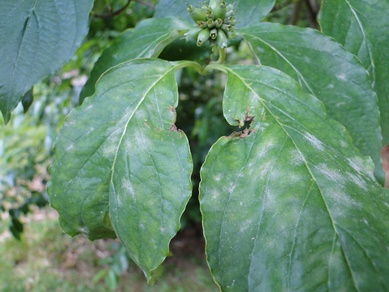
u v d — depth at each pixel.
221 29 0.18
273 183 0.13
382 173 0.17
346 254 0.12
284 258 0.12
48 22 0.16
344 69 0.18
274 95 0.15
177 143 0.14
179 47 0.20
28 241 0.77
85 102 0.15
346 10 0.19
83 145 0.15
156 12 0.20
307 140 0.14
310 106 0.15
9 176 0.43
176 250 0.73
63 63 0.16
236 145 0.14
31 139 0.44
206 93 0.65
